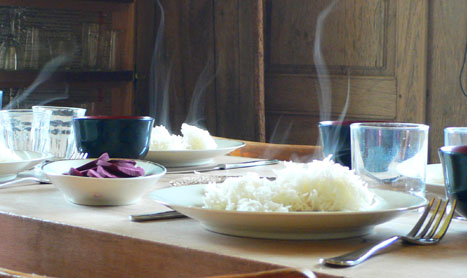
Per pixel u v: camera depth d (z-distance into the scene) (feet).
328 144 4.14
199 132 4.81
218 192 2.72
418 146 3.18
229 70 10.30
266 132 10.78
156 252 2.54
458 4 8.86
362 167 3.25
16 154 4.25
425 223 2.93
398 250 2.44
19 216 3.01
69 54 10.11
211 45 10.53
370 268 2.20
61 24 10.18
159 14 11.18
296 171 2.77
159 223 2.88
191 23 10.79
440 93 9.08
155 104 11.25
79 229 2.78
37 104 10.00
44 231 2.92
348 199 2.68
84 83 10.44
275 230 2.55
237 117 10.23
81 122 4.12
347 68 9.92
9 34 9.63
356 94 9.84
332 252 2.42
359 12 9.75
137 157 4.19
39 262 2.94
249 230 2.59
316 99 10.25
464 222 2.96
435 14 9.07
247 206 2.59
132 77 10.61
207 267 2.40
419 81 9.21
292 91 10.48
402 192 2.99
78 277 2.80
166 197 2.90
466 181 2.75
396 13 9.39
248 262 2.30
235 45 10.21
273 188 2.72
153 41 11.23
